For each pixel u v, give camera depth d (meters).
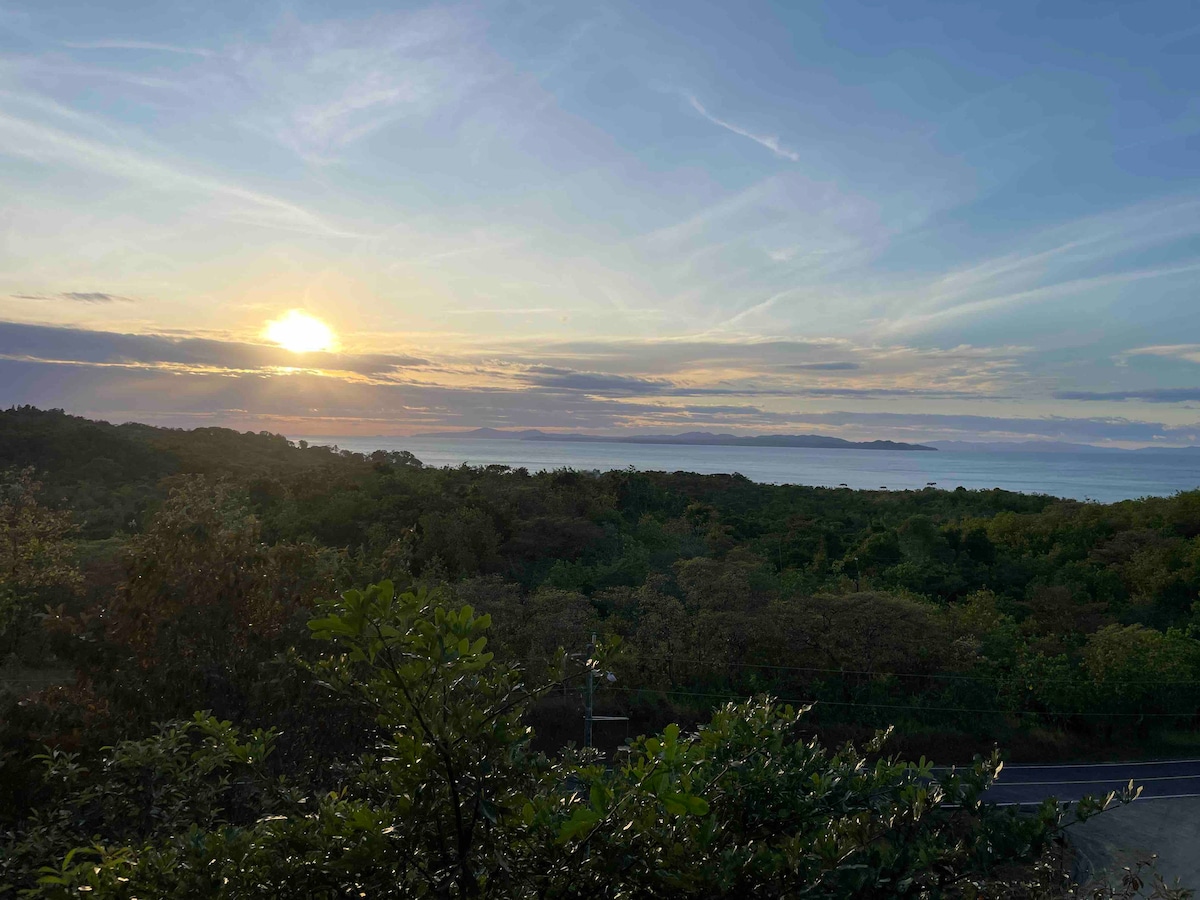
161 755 5.70
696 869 2.82
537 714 20.02
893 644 22.81
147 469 42.31
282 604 9.97
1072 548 39.12
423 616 3.01
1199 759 22.03
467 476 44.44
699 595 24.62
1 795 7.70
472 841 3.09
